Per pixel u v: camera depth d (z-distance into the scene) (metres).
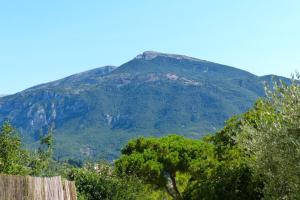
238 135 22.78
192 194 30.38
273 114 21.41
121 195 27.22
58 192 14.55
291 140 19.27
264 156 20.39
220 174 28.11
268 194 20.56
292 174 19.06
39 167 21.34
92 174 26.86
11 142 19.77
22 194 13.37
